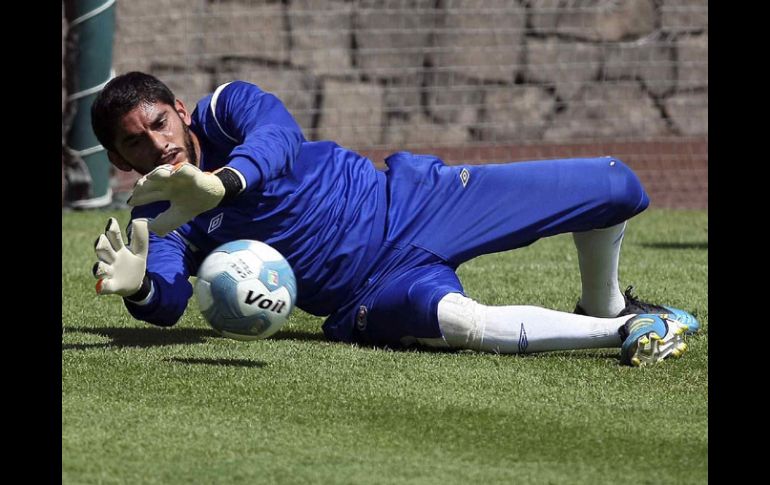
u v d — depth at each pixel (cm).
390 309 1351
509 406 1088
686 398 1127
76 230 2898
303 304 1421
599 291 1484
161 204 1363
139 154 1262
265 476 868
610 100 4712
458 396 1122
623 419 1047
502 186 1401
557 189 1397
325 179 1376
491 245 1409
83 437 964
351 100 4578
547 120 4691
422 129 4622
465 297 1337
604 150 4531
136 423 1009
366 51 4581
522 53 4666
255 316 1209
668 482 875
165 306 1284
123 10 4419
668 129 4722
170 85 4475
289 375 1203
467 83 4653
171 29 4466
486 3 4647
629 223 3150
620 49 4700
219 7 4497
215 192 1129
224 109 1341
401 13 4597
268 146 1235
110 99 1243
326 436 978
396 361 1286
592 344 1301
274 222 1344
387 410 1066
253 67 4525
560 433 1000
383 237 1393
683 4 4716
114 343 1398
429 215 1402
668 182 4162
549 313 1312
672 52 4709
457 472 887
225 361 1276
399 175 1422
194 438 965
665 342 1279
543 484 863
